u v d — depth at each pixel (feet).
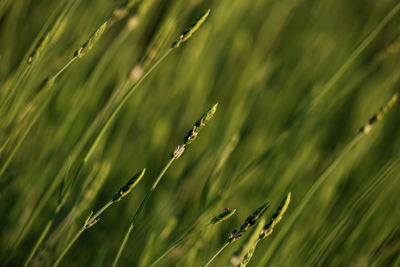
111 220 4.32
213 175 3.77
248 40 5.08
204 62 4.73
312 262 3.95
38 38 3.58
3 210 4.05
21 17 4.19
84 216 4.22
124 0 3.48
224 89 5.03
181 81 4.62
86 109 4.17
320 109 4.71
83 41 4.06
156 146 4.55
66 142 4.11
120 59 4.29
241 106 4.30
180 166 4.59
